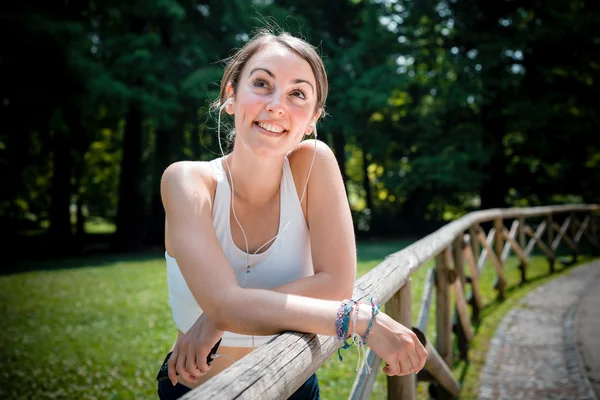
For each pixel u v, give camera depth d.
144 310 8.27
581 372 4.84
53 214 18.77
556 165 21.55
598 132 19.78
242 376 1.09
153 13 16.70
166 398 1.85
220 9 18.03
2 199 18.59
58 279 11.62
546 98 19.23
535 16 19.70
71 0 17.09
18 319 7.82
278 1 19.75
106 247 20.20
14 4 15.83
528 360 5.27
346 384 4.64
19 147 18.41
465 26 20.09
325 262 1.74
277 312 1.45
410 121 22.89
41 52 15.92
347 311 1.46
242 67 1.72
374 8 19.83
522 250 10.07
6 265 14.45
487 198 21.00
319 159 1.81
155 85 16.73
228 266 1.56
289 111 1.61
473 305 6.88
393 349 1.47
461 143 19.83
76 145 19.42
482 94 19.00
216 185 1.72
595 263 12.40
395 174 20.39
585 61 19.41
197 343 1.58
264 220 1.77
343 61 19.25
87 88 15.96
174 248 1.59
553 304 7.77
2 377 5.28
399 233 23.70
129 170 19.39
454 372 5.00
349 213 1.82
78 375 5.33
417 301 7.89
